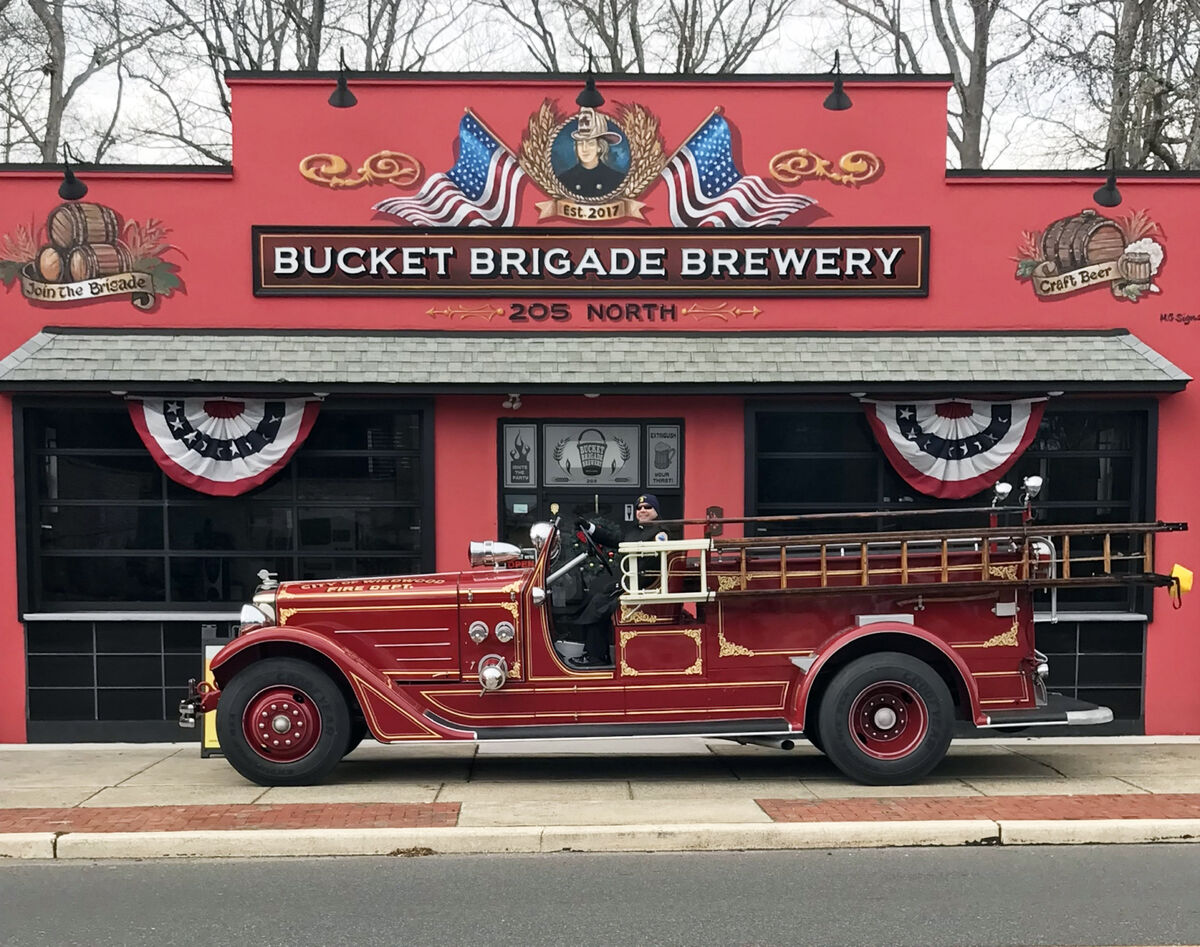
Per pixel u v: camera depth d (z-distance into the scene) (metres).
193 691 7.22
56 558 9.23
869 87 9.45
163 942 4.59
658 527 7.26
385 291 9.31
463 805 6.53
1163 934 4.65
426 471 9.21
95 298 9.22
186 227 9.26
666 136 9.43
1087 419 9.48
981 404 9.17
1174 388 8.96
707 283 9.43
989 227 9.49
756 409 9.25
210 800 6.70
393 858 5.75
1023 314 9.51
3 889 5.27
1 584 9.05
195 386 8.73
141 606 9.26
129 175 9.20
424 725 6.86
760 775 7.50
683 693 7.03
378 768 7.82
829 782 7.21
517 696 6.99
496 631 6.97
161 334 9.12
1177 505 9.39
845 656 7.12
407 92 9.33
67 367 8.72
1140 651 9.37
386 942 4.57
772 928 4.71
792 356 9.06
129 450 9.23
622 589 7.00
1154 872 5.50
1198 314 9.50
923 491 9.20
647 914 4.89
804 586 7.04
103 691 9.12
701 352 9.09
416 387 8.80
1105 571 7.11
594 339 9.23
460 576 7.24
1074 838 5.98
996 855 5.78
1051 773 7.52
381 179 9.34
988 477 9.20
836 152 9.46
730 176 9.44
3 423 8.97
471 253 9.35
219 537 9.29
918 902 5.04
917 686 6.89
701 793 6.88
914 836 5.93
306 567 9.33
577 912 4.91
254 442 9.03
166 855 5.78
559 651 7.28
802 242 9.43
